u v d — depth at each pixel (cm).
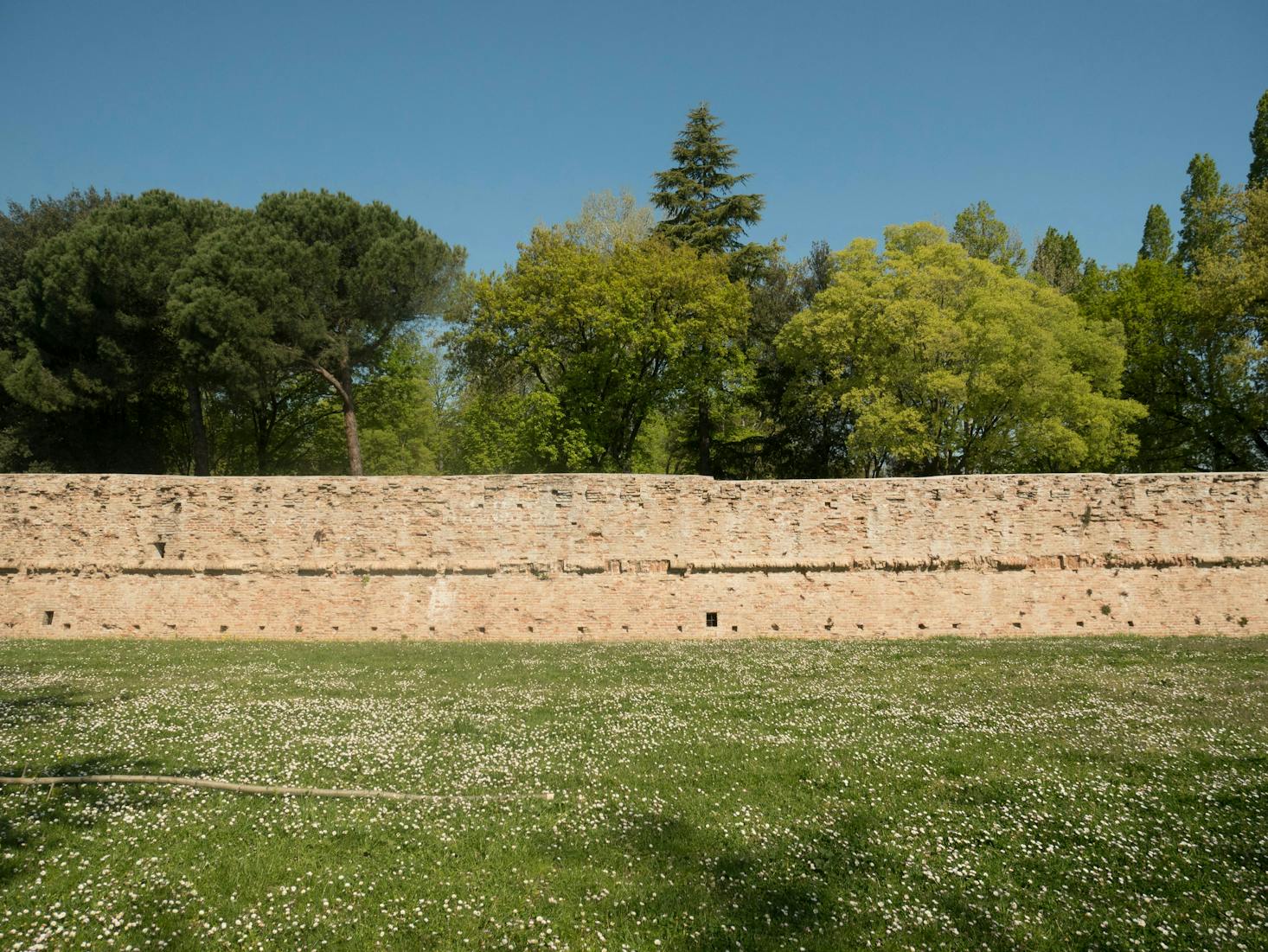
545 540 2167
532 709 1266
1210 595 2133
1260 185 3547
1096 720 1206
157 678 1530
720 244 4228
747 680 1519
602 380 3575
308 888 691
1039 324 3325
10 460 3266
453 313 3638
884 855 766
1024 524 2162
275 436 4150
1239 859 770
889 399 3303
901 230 3850
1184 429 3750
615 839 790
